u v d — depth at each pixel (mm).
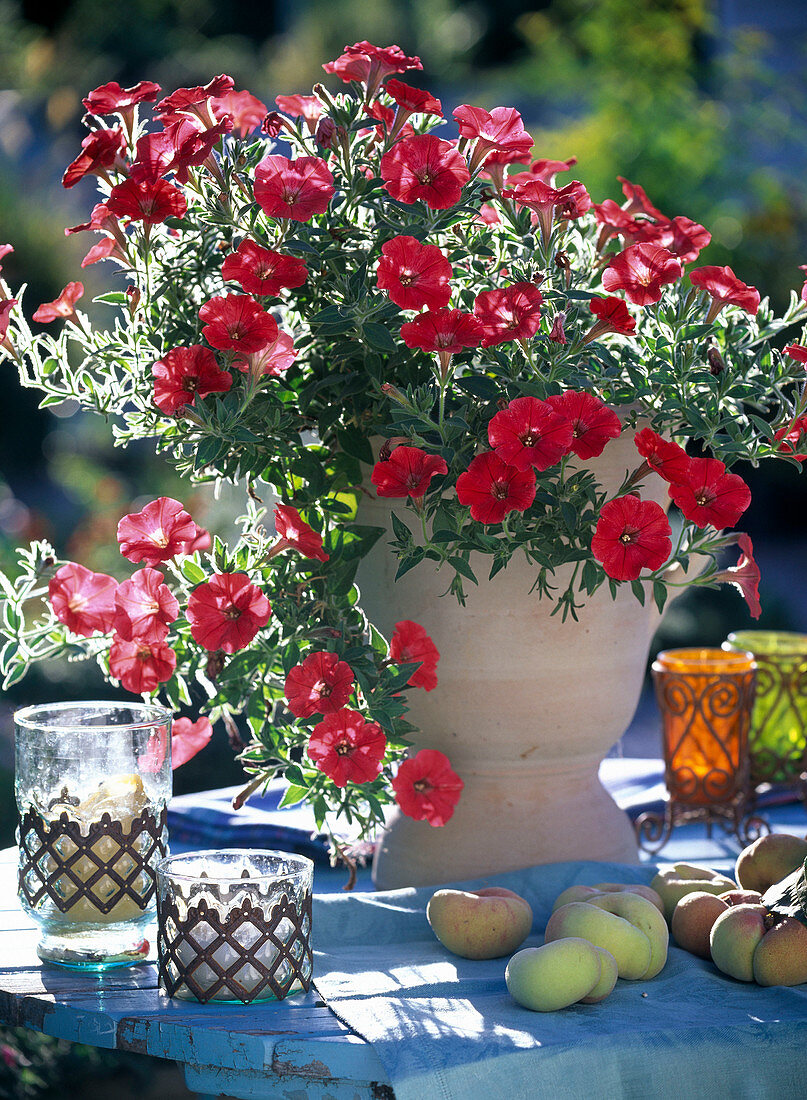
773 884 1339
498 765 1470
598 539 1253
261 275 1297
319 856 1702
